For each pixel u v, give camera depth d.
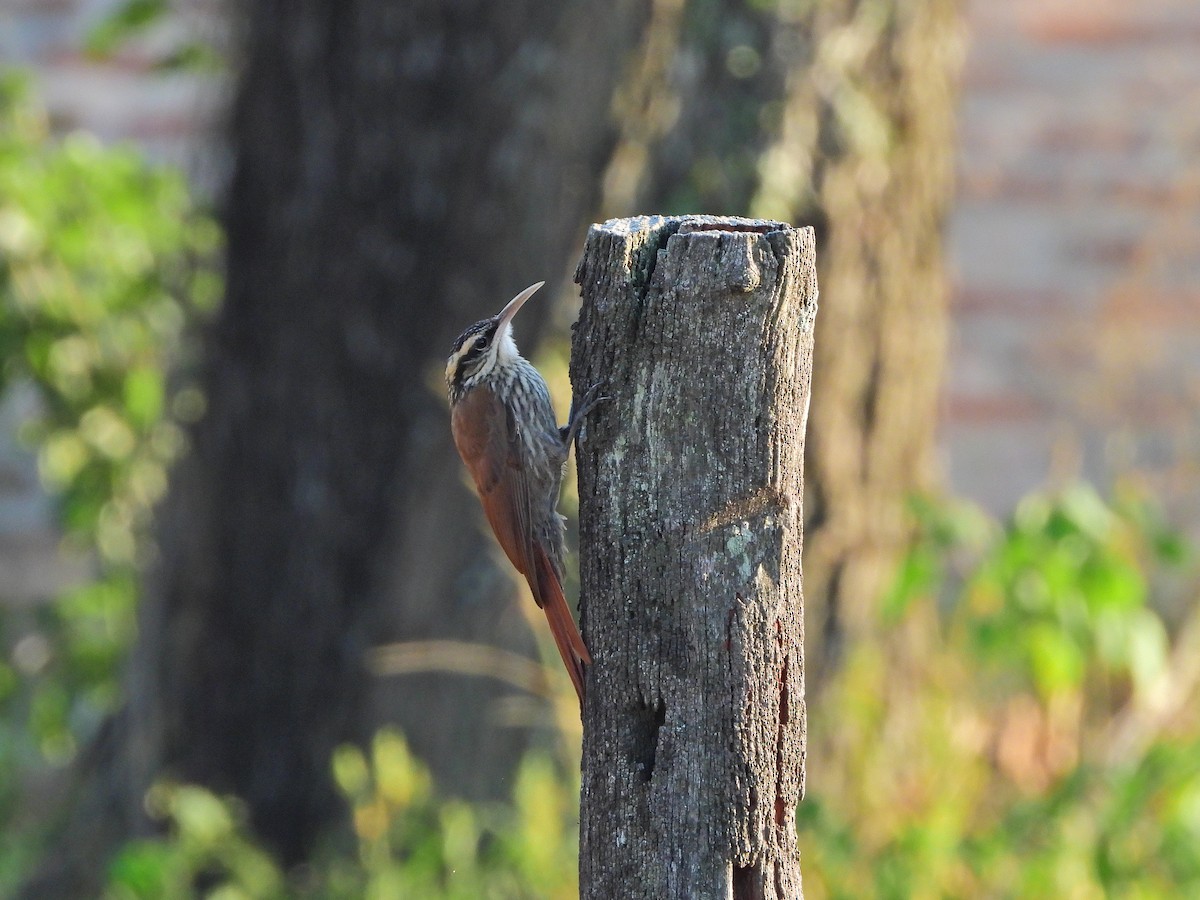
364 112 11.02
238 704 11.65
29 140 14.37
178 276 13.40
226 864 10.92
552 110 10.84
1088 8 17.70
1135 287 15.42
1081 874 9.51
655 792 5.41
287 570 11.45
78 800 13.44
